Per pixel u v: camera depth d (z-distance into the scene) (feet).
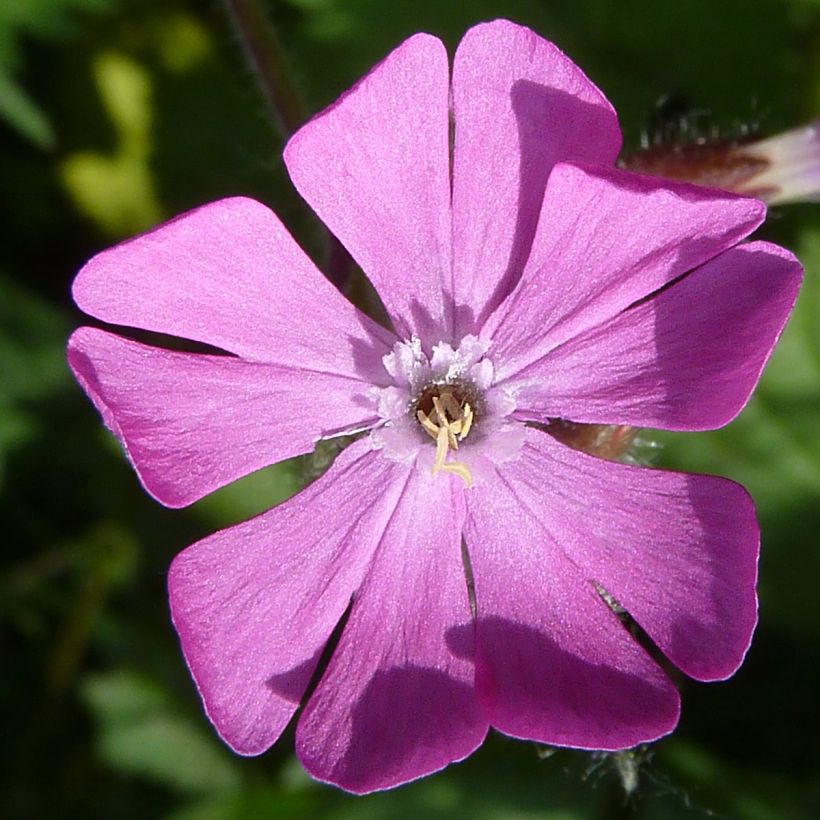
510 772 0.22
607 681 0.15
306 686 0.15
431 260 0.16
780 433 0.23
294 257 0.15
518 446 0.16
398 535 0.16
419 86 0.15
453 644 0.16
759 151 0.19
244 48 0.20
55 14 0.23
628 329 0.16
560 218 0.15
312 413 0.16
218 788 0.23
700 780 0.22
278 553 0.15
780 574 0.23
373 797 0.22
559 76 0.15
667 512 0.15
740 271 0.15
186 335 0.15
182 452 0.15
